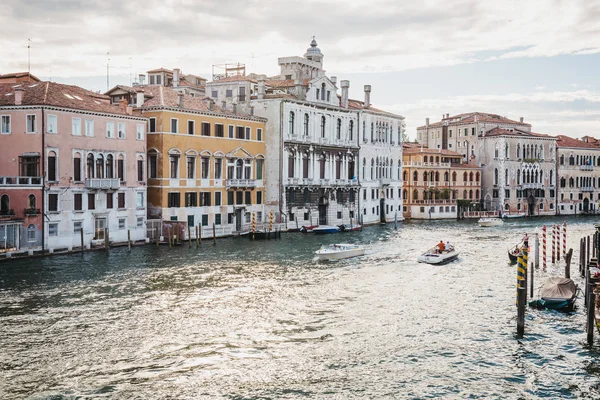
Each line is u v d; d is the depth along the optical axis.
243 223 62.97
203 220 57.88
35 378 21.12
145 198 52.22
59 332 25.84
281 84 71.25
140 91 55.34
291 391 20.45
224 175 60.12
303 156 68.94
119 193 49.81
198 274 38.25
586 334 25.94
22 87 46.94
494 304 31.55
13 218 42.06
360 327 27.28
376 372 22.06
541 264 44.78
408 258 46.72
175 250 48.34
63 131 45.25
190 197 56.38
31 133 44.16
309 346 24.67
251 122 63.47
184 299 31.69
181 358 23.19
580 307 31.09
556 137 103.06
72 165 45.88
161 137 53.59
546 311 30.02
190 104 57.16
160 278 36.72
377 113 81.50
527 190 100.25
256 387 20.72
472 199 96.00
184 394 20.14
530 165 100.12
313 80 70.81
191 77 81.31
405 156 91.44
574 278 39.03
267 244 53.88
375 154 81.56
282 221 65.62
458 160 96.25
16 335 25.36
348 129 77.00
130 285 34.56
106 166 48.78
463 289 35.12
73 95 48.22
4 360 22.64
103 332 25.98
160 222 52.69
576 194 106.12
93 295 32.03
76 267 39.38
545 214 102.25
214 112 58.47
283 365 22.64
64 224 45.28
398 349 24.42
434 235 65.00
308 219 69.75
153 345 24.50
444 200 91.19
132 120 50.81
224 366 22.48
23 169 44.59
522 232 69.12
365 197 79.69
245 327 27.06
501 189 97.31
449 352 24.14
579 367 22.75
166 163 53.97
